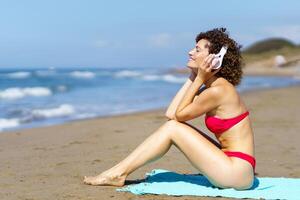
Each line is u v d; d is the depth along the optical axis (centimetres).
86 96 2295
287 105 1582
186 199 486
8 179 586
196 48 525
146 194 503
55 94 2447
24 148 830
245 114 511
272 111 1395
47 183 561
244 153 504
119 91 2658
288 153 771
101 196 496
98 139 910
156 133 522
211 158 499
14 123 1316
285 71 5684
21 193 516
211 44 514
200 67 503
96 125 1145
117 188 526
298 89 2508
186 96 507
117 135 959
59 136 970
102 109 1683
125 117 1348
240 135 505
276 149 805
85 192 512
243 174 501
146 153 527
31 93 2503
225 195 492
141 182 556
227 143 510
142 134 970
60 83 3638
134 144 848
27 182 568
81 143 868
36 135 999
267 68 5994
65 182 563
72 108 1692
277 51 6359
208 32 521
